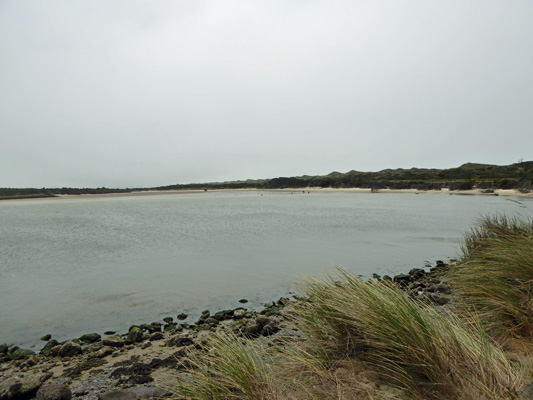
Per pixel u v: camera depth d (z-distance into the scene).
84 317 8.53
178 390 3.81
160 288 10.88
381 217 33.00
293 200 73.75
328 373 3.60
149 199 99.56
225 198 94.31
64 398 4.69
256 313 8.42
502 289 5.20
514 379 2.96
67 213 48.28
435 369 3.24
